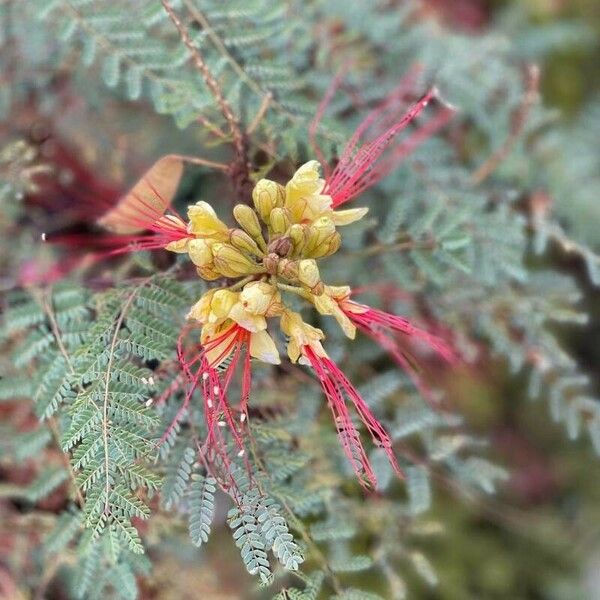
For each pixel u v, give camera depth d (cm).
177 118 73
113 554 66
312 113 75
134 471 65
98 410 65
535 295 80
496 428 90
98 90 78
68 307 71
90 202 79
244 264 66
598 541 91
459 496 88
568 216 84
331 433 73
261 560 65
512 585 88
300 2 79
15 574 74
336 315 66
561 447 91
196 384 69
